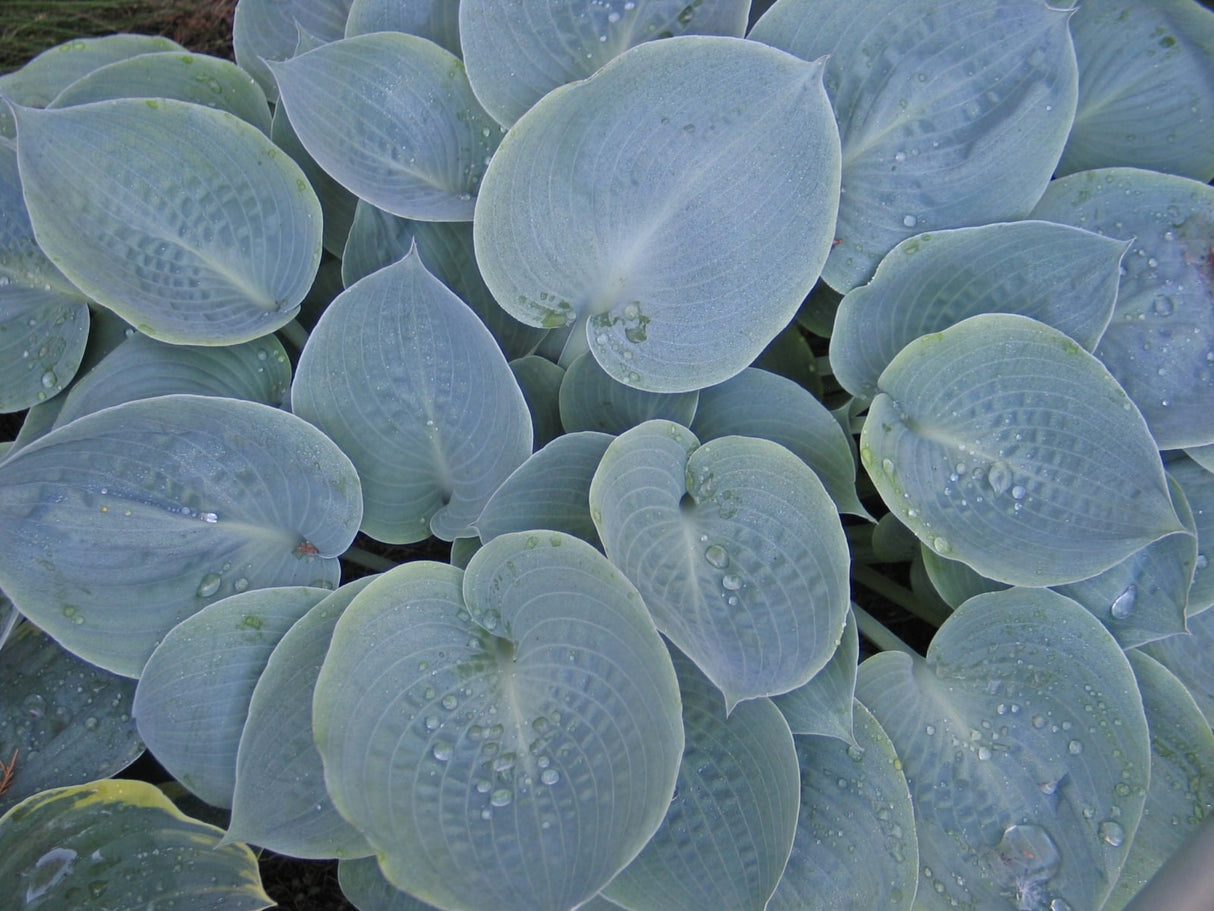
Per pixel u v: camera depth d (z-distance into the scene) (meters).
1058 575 0.46
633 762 0.41
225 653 0.44
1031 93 0.49
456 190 0.52
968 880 0.46
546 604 0.43
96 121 0.46
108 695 0.48
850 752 0.46
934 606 0.55
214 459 0.45
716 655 0.42
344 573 0.59
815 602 0.43
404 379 0.47
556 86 0.50
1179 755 0.49
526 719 0.42
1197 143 0.53
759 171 0.45
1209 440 0.49
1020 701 0.47
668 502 0.45
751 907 0.43
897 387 0.48
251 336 0.48
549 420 0.54
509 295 0.46
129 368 0.49
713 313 0.47
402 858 0.39
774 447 0.45
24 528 0.43
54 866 0.44
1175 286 0.50
